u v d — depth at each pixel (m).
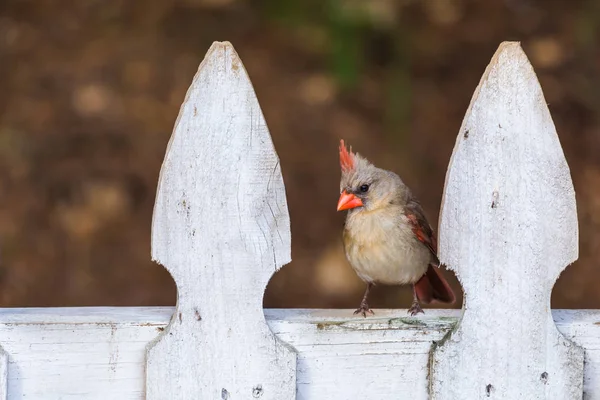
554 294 10.75
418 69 13.27
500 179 5.00
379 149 12.46
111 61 13.34
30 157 12.07
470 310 5.05
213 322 4.82
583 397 5.21
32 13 13.84
